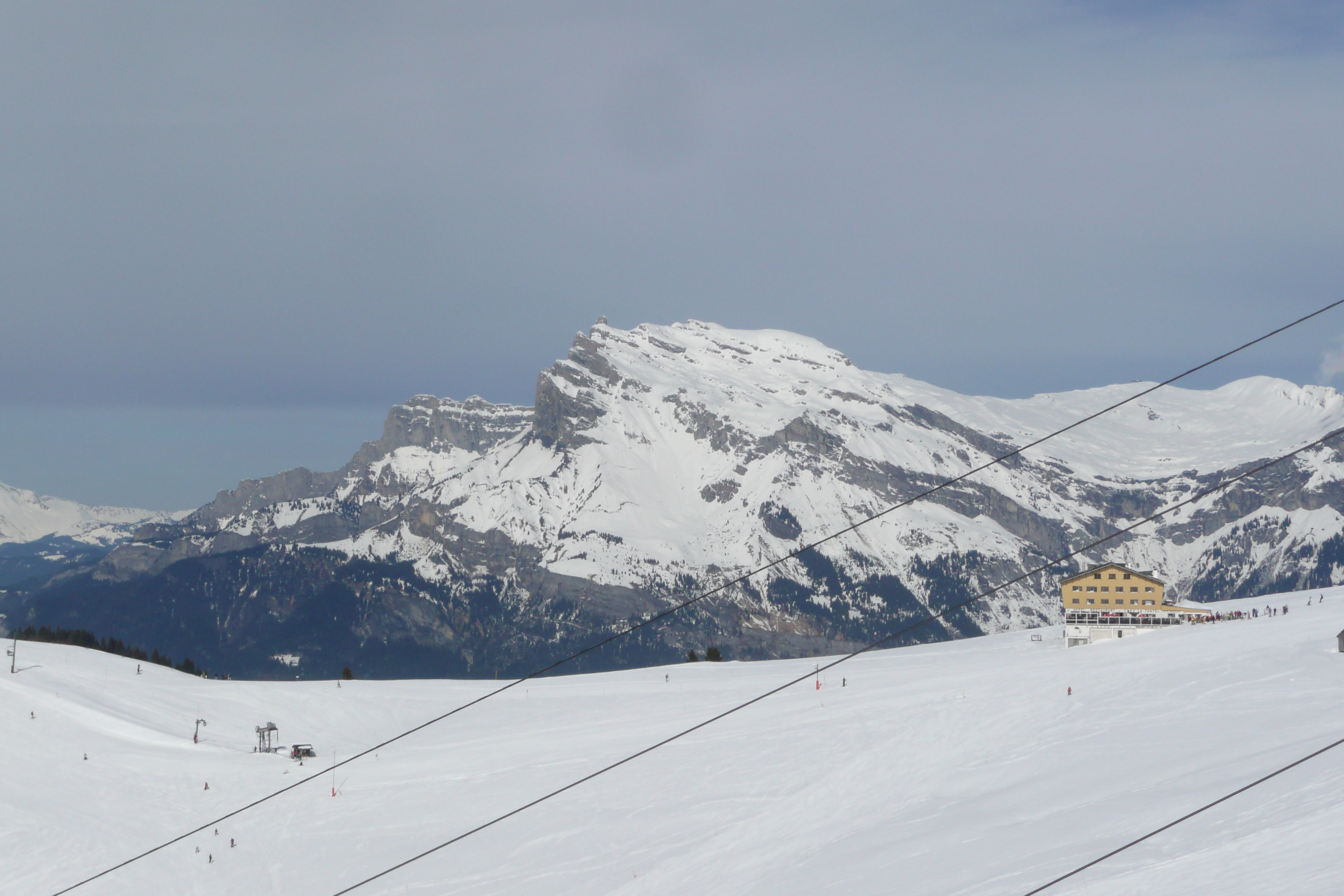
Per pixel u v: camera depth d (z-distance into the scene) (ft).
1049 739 483.92
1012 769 450.71
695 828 470.80
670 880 406.21
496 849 486.79
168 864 514.27
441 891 451.12
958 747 507.71
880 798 451.12
